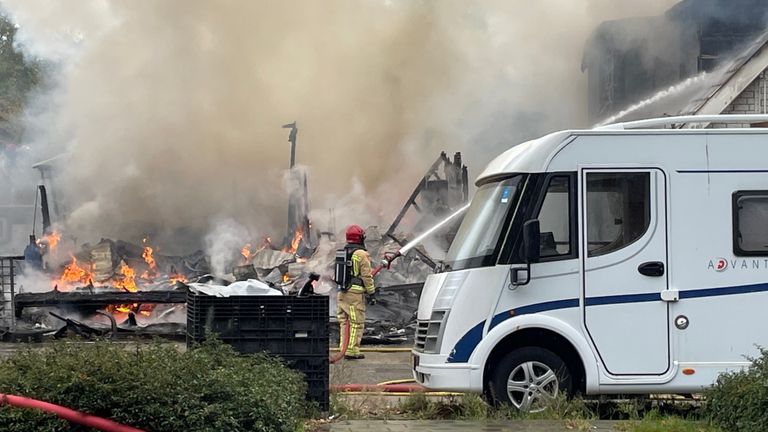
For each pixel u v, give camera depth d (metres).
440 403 9.22
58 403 6.45
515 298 8.80
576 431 7.88
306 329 8.27
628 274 8.82
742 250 8.87
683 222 8.87
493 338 8.76
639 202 8.88
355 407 9.03
